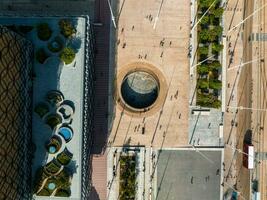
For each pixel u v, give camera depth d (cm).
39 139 4888
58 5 5766
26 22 4869
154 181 5881
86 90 4909
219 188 5878
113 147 5816
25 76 4556
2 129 3819
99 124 5816
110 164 5822
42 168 4866
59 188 4869
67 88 4844
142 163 5847
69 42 4822
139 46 5800
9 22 4866
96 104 5803
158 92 5816
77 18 4800
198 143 5866
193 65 5819
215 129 5875
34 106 4878
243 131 5869
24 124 4569
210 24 5816
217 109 5844
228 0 5838
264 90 5881
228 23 5856
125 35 5791
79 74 4825
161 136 5834
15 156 4266
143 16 5794
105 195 5834
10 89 4009
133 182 5819
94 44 5684
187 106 5831
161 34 5800
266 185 5869
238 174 5875
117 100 5809
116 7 5778
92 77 5550
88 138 5234
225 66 5803
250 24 5862
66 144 4859
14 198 4253
